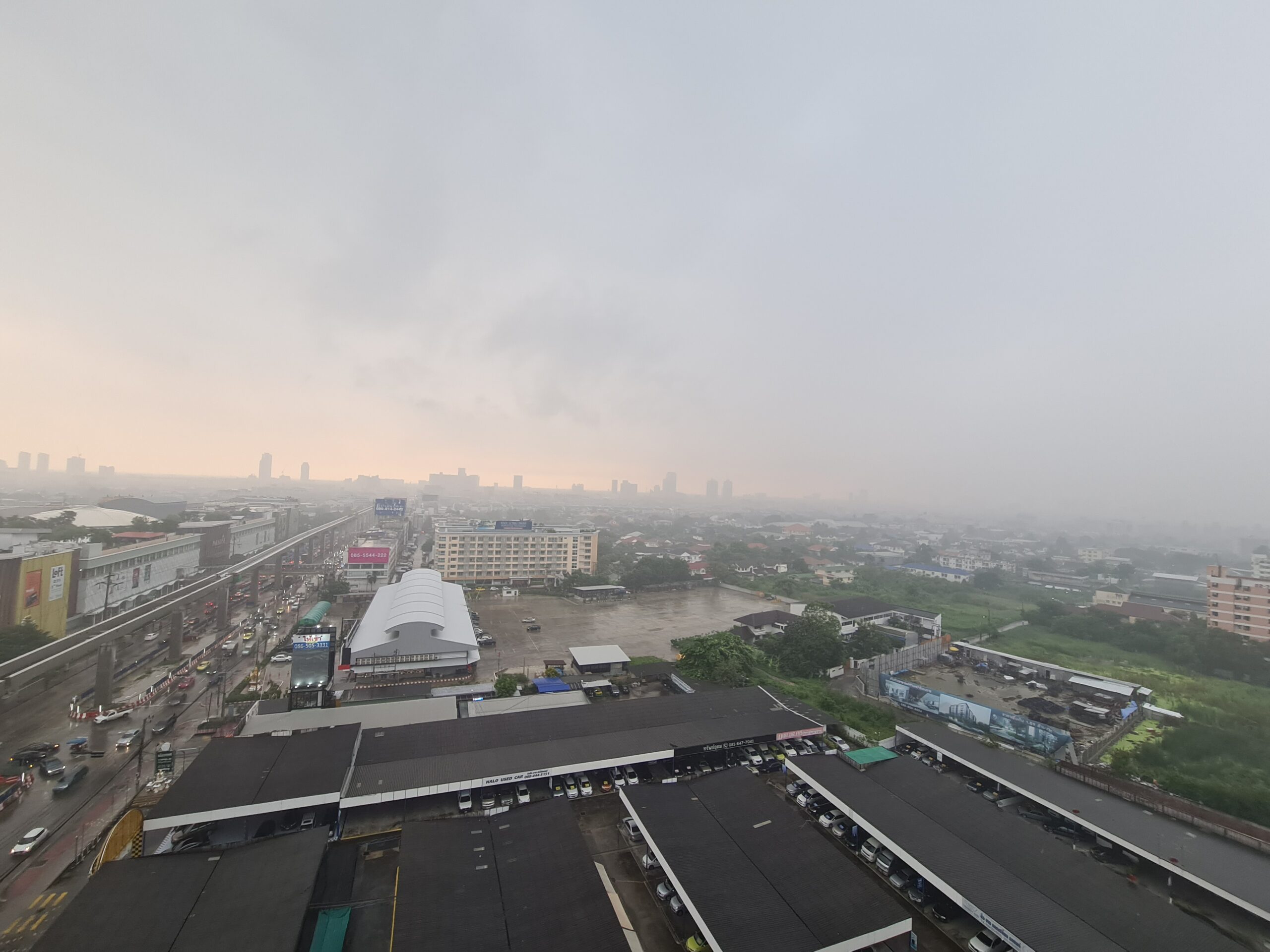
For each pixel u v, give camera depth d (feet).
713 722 136.15
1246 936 79.36
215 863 80.02
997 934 72.90
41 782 115.14
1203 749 148.25
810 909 74.59
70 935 65.77
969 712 152.25
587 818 106.63
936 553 652.89
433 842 87.61
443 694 161.99
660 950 75.66
